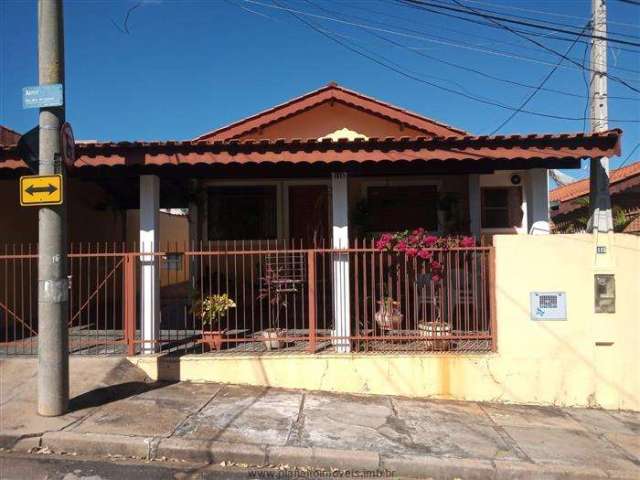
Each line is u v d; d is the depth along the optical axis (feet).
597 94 25.94
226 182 33.71
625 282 22.12
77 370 21.07
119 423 17.08
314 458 15.39
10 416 17.39
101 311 36.70
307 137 34.63
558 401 21.91
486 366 21.91
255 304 32.63
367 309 24.81
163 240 57.52
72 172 22.91
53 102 17.51
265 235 33.94
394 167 23.98
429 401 21.36
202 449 15.48
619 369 21.93
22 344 24.73
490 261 22.49
